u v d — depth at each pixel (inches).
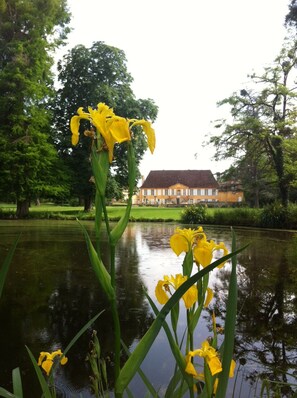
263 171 1086.4
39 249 460.4
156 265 360.8
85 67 1220.5
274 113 955.3
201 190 3073.3
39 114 1091.9
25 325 180.4
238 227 904.3
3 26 1040.2
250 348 151.9
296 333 170.1
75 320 189.2
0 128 1040.2
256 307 213.5
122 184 1211.2
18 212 1144.2
